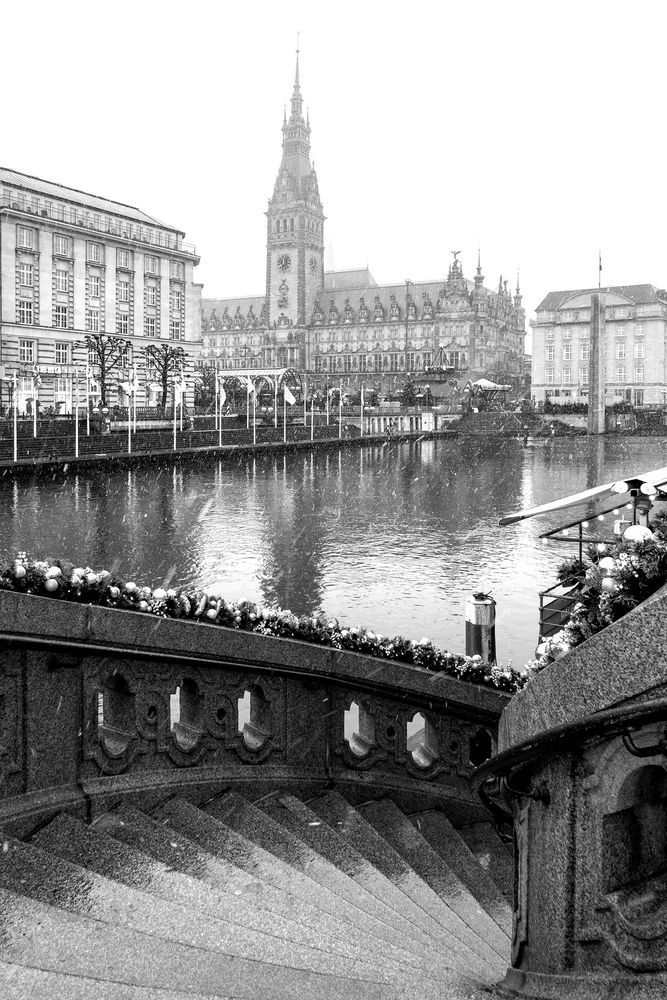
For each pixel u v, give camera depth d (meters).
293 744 7.34
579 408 130.25
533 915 3.85
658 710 2.96
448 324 193.38
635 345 154.12
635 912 3.36
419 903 5.85
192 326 114.88
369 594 28.34
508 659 20.67
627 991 3.29
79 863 5.11
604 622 4.50
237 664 6.71
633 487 16.67
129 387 79.38
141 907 4.53
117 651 5.91
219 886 5.05
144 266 106.00
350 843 6.54
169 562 34.03
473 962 4.65
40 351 91.69
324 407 142.38
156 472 70.44
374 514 48.78
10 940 4.04
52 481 60.94
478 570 32.62
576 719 3.29
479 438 129.38
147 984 3.76
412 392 147.88
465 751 8.49
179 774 6.44
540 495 59.12
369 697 7.82
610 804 3.38
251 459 86.31
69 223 94.25
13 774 5.54
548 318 160.25
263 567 33.25
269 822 6.30
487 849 7.66
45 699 5.66
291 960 4.12
